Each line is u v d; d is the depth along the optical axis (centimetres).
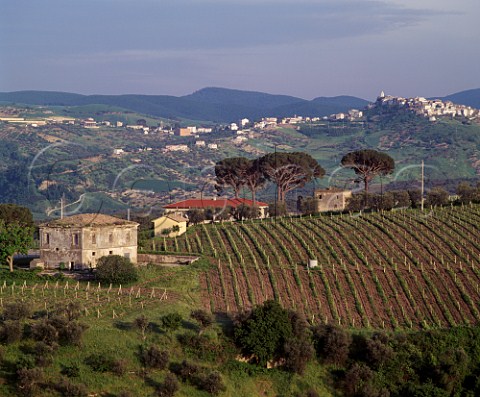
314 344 10106
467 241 15912
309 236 16412
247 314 10050
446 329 11062
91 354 9012
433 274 13638
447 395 9838
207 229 17838
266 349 9756
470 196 19938
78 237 14225
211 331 9956
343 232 16700
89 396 8481
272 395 9444
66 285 12138
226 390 9112
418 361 10212
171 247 16238
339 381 9788
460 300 12506
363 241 15925
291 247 15625
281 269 13938
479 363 10519
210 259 14775
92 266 14275
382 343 10250
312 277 13388
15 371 8588
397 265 14212
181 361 9381
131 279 12644
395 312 11981
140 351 9288
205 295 12406
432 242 15838
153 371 9044
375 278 13300
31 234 14575
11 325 9012
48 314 9956
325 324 10662
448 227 16962
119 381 8744
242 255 15112
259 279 13350
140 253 15400
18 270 13462
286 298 12425
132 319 10212
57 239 14312
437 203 19850
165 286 12631
